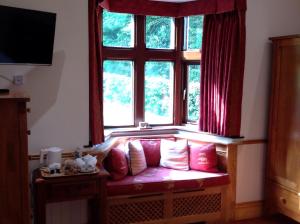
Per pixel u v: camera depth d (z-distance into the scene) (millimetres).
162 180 3434
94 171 3010
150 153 3900
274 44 3752
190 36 4199
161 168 3844
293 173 3555
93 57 3303
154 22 4137
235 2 3580
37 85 3154
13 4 3010
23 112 2441
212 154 3760
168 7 4059
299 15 3963
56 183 2881
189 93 4305
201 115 3986
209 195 3668
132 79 4090
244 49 3670
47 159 3121
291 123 3572
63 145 3291
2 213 2467
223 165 3807
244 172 3900
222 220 3762
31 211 3154
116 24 3943
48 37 2945
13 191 2477
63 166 3104
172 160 3832
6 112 2406
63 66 3221
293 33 3953
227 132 3738
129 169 3584
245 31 3660
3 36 2668
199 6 3891
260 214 4020
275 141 3793
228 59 3684
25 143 2465
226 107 3715
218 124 3816
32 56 2889
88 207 3424
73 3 3201
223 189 3717
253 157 3932
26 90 3123
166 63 4262
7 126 2418
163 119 4316
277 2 3838
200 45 4109
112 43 3943
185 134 4133
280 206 3746
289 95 3590
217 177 3643
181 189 3504
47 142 3230
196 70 4211
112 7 3787
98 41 3387
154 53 4145
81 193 2977
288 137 3615
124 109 4090
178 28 4223
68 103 3271
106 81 3943
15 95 2545
